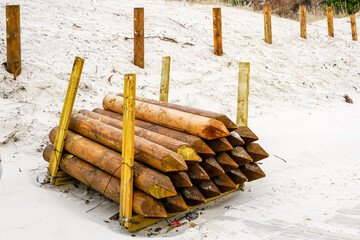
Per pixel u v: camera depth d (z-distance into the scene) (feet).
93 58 26.86
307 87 35.06
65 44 27.20
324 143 22.00
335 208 13.15
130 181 11.91
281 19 54.29
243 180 14.57
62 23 30.45
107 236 11.47
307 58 40.93
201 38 37.09
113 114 17.72
